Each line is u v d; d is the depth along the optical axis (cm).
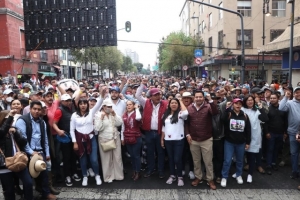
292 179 579
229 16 2666
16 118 497
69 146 562
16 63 2492
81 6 1811
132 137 575
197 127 536
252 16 2664
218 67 2819
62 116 559
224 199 489
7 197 419
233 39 2677
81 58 3428
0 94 764
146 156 677
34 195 516
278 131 614
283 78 2283
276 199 486
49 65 3334
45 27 1836
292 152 573
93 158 566
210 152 537
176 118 546
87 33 1828
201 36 3662
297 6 1313
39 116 488
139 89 604
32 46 1848
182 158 604
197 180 552
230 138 542
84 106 552
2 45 2388
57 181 577
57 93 820
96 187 554
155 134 593
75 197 506
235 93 845
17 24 2541
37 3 1822
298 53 1305
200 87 1304
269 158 622
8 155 407
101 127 562
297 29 1264
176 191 528
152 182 577
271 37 2680
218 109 558
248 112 566
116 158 585
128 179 596
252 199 487
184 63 3409
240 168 560
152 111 596
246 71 2666
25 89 991
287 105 575
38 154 455
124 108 646
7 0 2383
